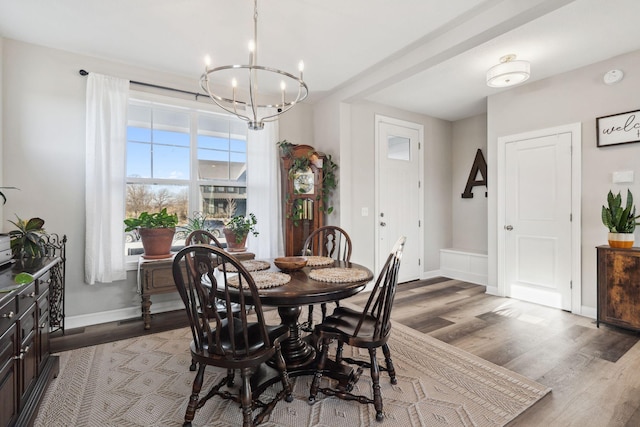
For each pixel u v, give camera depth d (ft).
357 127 13.79
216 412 5.70
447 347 8.29
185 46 9.43
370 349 5.64
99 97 9.81
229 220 12.78
